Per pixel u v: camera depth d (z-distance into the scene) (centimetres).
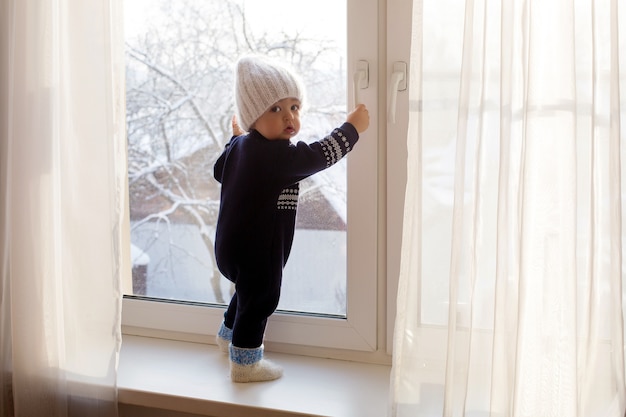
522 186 94
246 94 119
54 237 127
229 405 118
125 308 153
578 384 95
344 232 134
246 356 125
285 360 137
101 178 124
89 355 127
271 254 123
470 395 102
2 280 129
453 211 99
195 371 133
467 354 100
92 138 123
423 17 101
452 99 102
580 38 94
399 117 124
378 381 126
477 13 97
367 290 131
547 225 94
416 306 105
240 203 122
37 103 124
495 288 97
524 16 93
